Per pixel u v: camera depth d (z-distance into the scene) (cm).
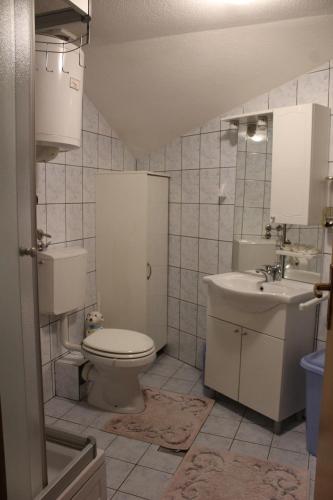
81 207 281
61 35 185
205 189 288
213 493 176
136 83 258
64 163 261
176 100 266
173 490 178
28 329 105
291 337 214
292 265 249
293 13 185
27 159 103
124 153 320
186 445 210
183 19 194
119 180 287
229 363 240
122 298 300
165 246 315
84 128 277
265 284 240
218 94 254
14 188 98
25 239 103
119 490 178
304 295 214
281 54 216
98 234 300
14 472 100
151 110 279
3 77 92
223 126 271
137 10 185
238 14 188
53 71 183
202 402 254
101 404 245
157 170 320
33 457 109
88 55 240
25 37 98
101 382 246
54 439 143
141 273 290
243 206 267
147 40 219
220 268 286
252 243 264
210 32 207
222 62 227
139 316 295
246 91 248
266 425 230
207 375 257
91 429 224
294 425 230
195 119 280
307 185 219
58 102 186
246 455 202
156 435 218
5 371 95
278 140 230
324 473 133
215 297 246
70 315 272
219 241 284
